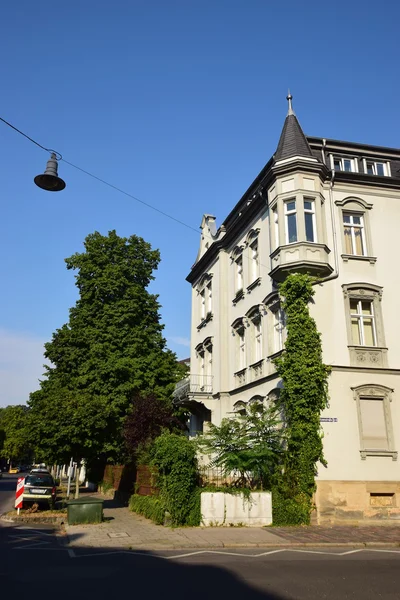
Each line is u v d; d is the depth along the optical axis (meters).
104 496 27.98
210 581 7.91
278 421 16.03
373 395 17.41
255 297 22.27
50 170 12.23
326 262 18.33
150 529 14.41
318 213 19.02
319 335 17.47
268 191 20.64
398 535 13.62
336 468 16.38
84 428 19.42
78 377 26.23
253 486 16.23
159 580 7.96
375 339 18.39
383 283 19.09
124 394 26.11
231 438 16.00
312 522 15.62
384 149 21.33
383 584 7.77
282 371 17.30
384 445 17.09
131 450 22.67
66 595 6.95
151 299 29.83
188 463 15.47
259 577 8.23
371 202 20.16
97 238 29.70
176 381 28.70
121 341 27.42
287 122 21.12
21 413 83.44
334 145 21.17
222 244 26.86
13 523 16.77
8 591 7.20
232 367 24.47
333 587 7.55
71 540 12.56
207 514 15.00
